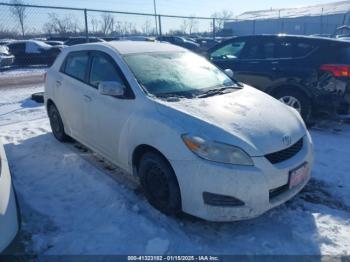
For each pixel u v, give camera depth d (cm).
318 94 539
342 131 559
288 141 287
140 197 342
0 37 1386
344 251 264
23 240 277
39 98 827
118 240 277
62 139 500
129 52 376
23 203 335
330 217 309
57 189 365
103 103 364
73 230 291
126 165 342
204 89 357
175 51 415
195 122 280
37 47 1898
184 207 281
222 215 265
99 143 388
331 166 420
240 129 279
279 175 271
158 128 291
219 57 674
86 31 1122
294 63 560
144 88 332
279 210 321
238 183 258
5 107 773
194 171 265
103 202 336
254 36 622
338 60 526
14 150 481
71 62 452
